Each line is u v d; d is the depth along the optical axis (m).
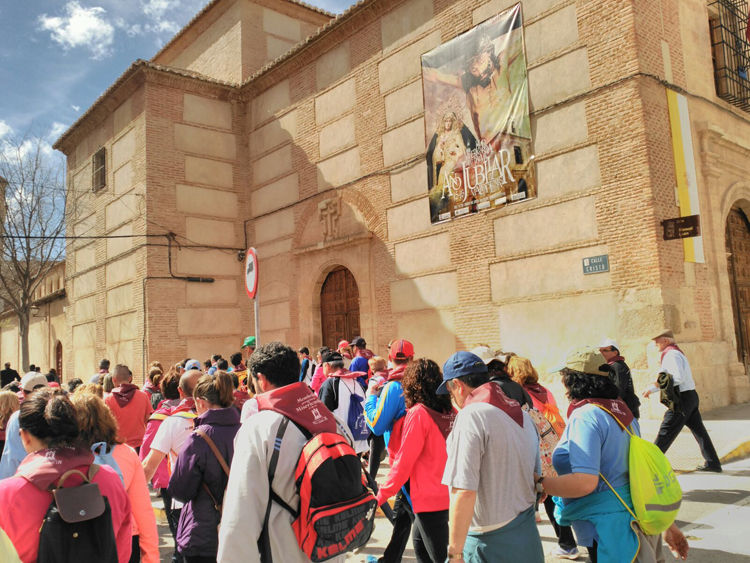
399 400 4.70
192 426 4.26
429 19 14.12
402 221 14.52
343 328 16.38
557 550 4.73
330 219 16.42
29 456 2.49
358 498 2.48
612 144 10.68
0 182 22.25
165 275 17.77
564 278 11.23
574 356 3.10
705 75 12.23
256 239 19.12
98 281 20.69
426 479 3.69
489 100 12.65
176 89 18.58
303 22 22.22
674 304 10.08
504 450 2.75
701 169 11.51
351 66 16.17
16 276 24.02
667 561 4.40
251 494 2.42
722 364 10.81
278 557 2.44
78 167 22.61
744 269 13.20
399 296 14.47
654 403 9.79
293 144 17.94
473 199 12.90
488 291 12.53
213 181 19.05
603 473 2.87
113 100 19.61
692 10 12.20
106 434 2.80
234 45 20.69
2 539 1.83
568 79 11.39
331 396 6.92
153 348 17.33
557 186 11.45
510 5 12.42
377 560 4.80
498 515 2.71
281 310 17.98
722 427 8.94
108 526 2.39
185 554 3.36
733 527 5.05
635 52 10.49
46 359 26.78
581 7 11.27
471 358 3.05
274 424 2.53
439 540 3.65
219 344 18.56
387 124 15.05
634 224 10.30
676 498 2.82
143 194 17.86
